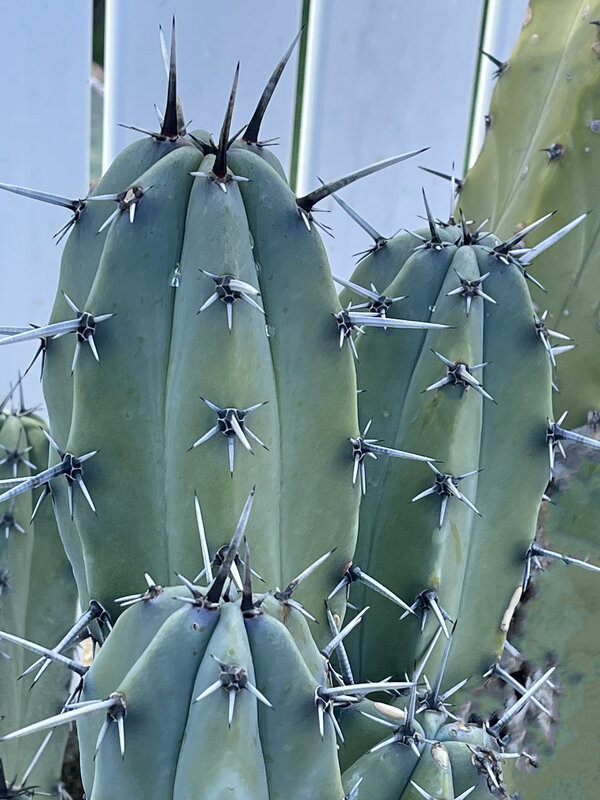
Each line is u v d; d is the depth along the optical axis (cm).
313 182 107
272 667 49
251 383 53
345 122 106
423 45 106
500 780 55
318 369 55
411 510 59
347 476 56
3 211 93
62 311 56
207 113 98
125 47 92
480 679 63
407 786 54
